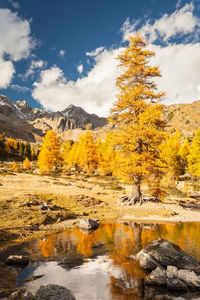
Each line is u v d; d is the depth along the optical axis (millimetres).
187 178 58469
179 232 13180
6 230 12250
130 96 21688
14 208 17062
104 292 5766
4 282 6176
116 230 13758
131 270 7355
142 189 37406
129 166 21375
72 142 120438
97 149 51875
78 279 6543
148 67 22516
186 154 65438
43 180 37625
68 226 14766
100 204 23859
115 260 8273
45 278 6566
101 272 7109
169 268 7020
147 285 6281
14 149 138750
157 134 20469
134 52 23250
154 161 21750
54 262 7969
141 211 20438
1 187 26688
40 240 11180
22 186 29391
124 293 5754
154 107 20531
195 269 7277
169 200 28734
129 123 22984
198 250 9391
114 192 32312
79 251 9336
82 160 50969
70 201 23203
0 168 52812
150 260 7500
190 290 6098
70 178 45375
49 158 46188
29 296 5113
